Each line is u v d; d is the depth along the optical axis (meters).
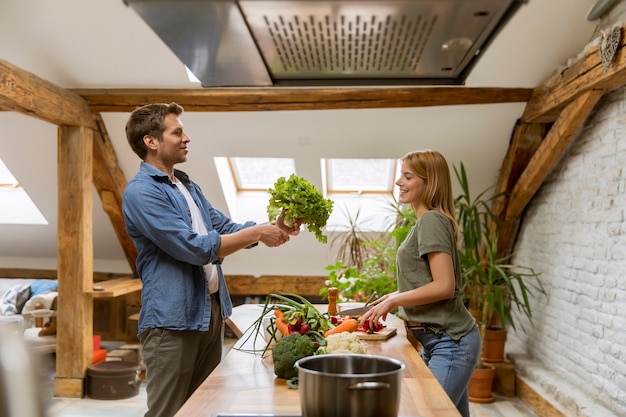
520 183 5.36
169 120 2.59
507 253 6.02
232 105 5.10
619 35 3.35
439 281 2.41
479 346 2.51
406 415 1.48
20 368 0.66
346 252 6.66
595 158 4.36
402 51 1.70
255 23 1.50
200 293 2.46
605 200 4.14
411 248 2.55
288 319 2.14
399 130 5.40
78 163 5.13
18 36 4.65
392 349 2.26
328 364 1.47
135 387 5.33
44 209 6.59
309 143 5.57
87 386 5.27
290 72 1.93
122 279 6.47
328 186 6.83
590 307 4.32
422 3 1.35
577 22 4.26
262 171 6.71
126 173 5.93
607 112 4.17
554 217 5.14
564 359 4.80
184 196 2.64
